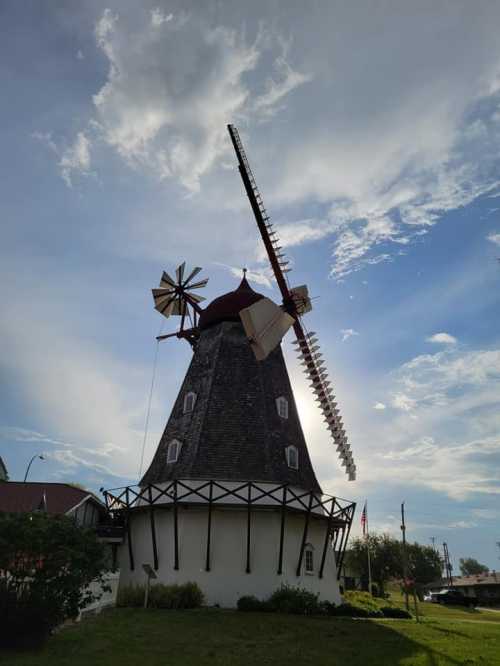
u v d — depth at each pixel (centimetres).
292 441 2883
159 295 3466
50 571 1340
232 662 1350
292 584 2491
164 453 2872
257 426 2802
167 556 2527
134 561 2669
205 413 2833
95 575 1435
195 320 3425
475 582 7044
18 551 1324
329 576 2708
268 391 2977
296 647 1554
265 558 2489
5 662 1175
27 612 1294
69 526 1420
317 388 3203
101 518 3272
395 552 6309
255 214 3088
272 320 2800
